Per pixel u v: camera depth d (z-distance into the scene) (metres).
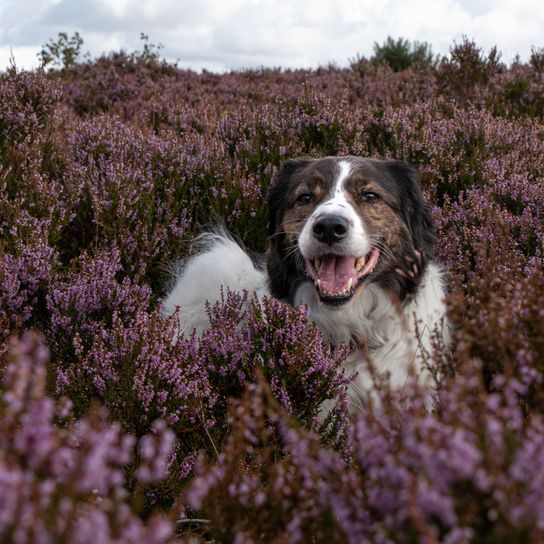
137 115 9.12
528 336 2.02
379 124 7.02
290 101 9.18
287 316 3.25
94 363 3.09
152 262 5.00
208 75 14.70
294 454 1.74
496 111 8.87
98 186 5.20
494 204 5.07
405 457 1.41
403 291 3.94
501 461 1.34
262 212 5.57
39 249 4.00
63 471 1.35
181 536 2.20
